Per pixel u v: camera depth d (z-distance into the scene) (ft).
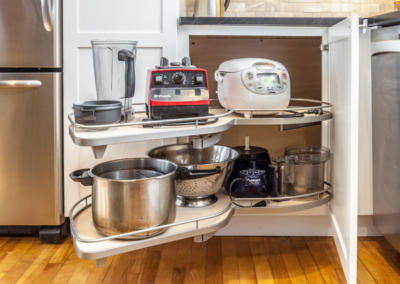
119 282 4.93
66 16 5.62
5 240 6.12
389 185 5.24
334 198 5.38
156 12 5.62
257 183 5.22
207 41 6.55
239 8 7.63
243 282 4.92
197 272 5.17
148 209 3.96
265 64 5.13
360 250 5.77
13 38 5.54
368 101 5.68
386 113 5.17
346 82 4.61
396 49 4.71
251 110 4.94
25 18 5.50
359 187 5.90
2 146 5.78
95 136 3.92
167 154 5.43
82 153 5.86
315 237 6.24
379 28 5.37
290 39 6.56
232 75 5.12
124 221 3.93
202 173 4.38
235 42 6.55
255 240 6.16
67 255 5.65
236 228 6.31
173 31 5.62
